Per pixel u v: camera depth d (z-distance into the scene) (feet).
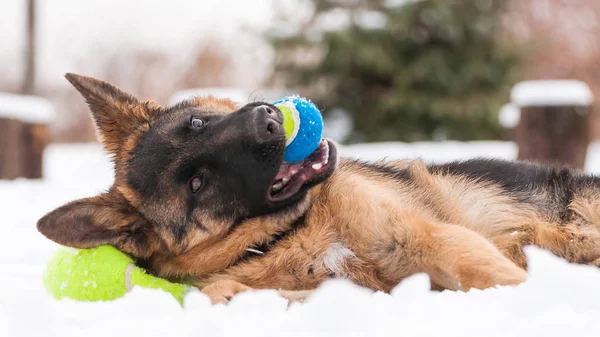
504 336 7.76
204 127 13.61
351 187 13.34
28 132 41.98
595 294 9.52
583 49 99.14
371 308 8.79
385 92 60.75
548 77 98.22
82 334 8.31
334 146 13.66
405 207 12.98
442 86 58.49
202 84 97.86
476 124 60.13
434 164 16.28
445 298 9.57
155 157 13.52
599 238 13.89
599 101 95.96
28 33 54.90
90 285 11.45
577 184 14.62
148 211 13.33
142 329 8.45
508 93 60.08
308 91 62.54
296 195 13.07
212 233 13.38
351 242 12.99
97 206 12.72
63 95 111.04
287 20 62.03
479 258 11.32
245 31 62.34
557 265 10.39
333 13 60.08
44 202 28.86
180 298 11.62
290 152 12.94
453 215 14.39
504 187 15.10
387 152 45.11
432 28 58.18
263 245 13.44
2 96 42.04
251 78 92.63
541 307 8.98
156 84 107.24
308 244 12.94
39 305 10.06
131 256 13.19
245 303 9.72
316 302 8.86
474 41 58.95
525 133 38.04
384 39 58.13
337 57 58.29
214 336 8.07
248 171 12.97
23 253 17.43
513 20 67.56
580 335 7.73
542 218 14.51
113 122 14.85
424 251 12.12
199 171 13.32
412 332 7.98
